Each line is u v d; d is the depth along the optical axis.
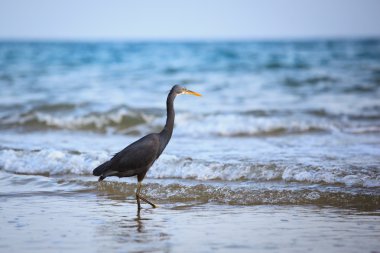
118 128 20.92
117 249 7.78
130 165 10.40
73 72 43.16
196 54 63.25
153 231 8.72
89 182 12.30
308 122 20.16
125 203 10.76
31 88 32.81
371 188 10.95
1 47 95.81
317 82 33.78
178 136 18.62
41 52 72.69
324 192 10.71
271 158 13.77
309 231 8.60
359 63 46.03
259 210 9.99
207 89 31.88
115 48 89.31
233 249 7.75
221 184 11.70
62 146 16.41
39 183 12.44
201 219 9.45
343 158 13.68
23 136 19.08
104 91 31.41
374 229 8.64
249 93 30.05
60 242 8.12
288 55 58.81
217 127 19.64
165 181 12.13
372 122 20.86
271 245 7.91
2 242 8.10
